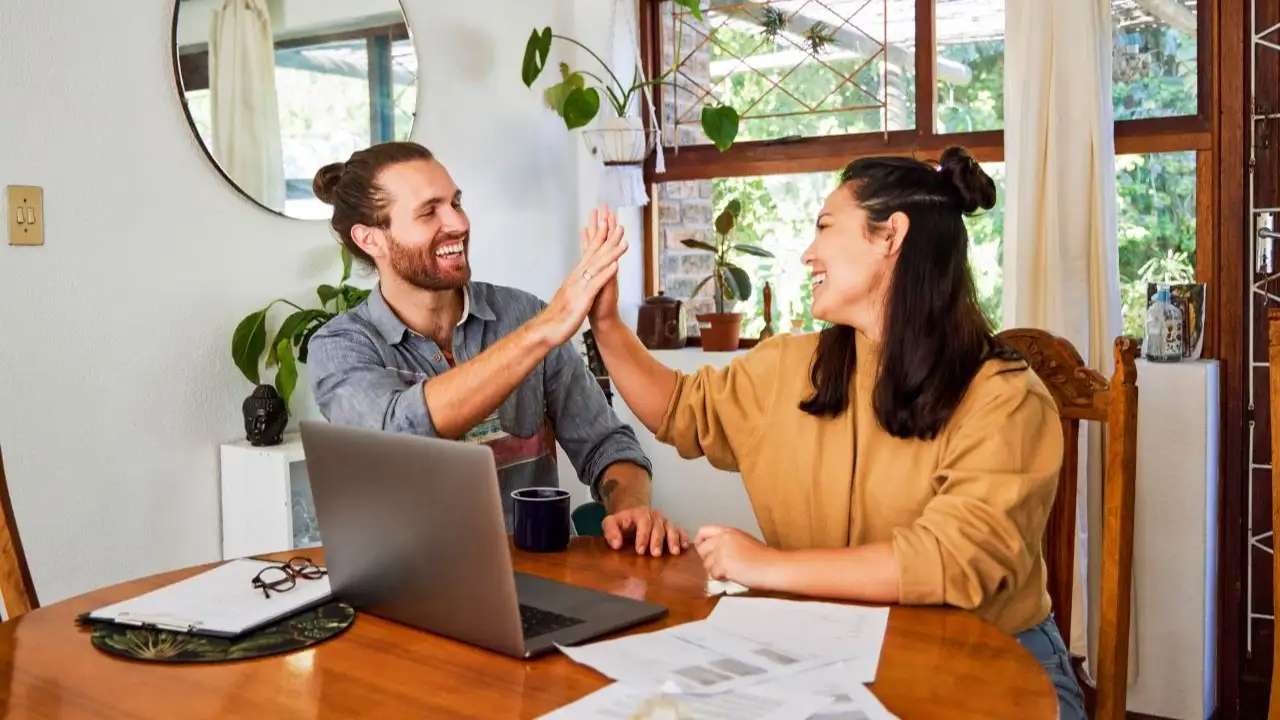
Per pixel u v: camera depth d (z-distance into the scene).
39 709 1.02
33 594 1.50
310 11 2.63
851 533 1.48
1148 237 2.77
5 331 2.08
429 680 1.07
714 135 3.06
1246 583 2.65
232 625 1.21
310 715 0.99
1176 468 2.52
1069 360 1.69
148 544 2.34
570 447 2.02
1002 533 1.30
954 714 0.97
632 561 1.49
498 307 2.03
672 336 3.32
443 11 2.97
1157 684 2.59
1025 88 2.61
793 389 1.55
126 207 2.27
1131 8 2.74
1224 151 2.62
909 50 3.06
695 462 3.24
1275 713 1.36
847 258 1.45
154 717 1.00
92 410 2.23
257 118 2.52
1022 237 2.63
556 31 3.37
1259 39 2.58
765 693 1.00
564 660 1.12
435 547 1.15
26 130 2.10
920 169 1.45
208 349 2.44
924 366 1.40
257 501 2.39
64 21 2.16
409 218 1.81
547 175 3.36
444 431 1.63
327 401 1.79
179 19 2.35
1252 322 2.61
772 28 3.28
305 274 2.66
